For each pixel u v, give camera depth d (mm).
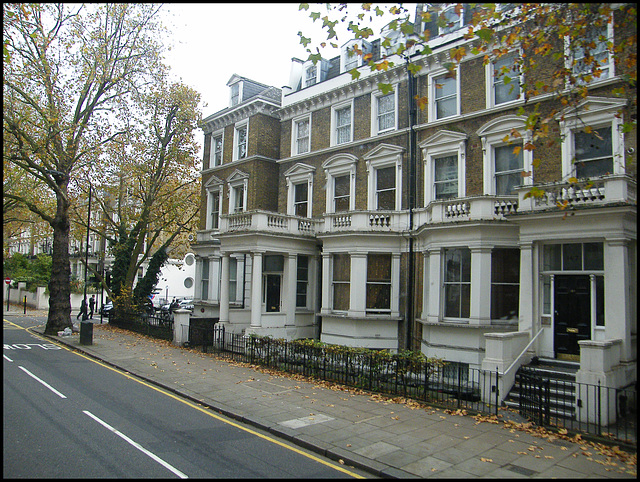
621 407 10336
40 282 47344
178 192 32469
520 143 15984
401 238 18750
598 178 12203
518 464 7734
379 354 13008
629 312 11828
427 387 12094
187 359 18078
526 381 10953
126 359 17875
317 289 22625
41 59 22047
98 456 7770
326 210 22078
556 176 14797
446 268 16609
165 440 8758
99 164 28031
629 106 13125
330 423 9938
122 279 31750
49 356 18500
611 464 7766
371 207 20203
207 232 28344
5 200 28781
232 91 28656
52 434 8867
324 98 22625
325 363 14367
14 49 22016
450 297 16375
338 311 19531
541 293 13633
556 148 14852
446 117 18047
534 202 13391
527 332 13273
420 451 8297
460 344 15508
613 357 10820
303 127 24250
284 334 20828
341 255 19766
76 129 24641
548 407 9805
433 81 18734
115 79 25141
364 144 20812
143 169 28391
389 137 19891
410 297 18281
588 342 10516
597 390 10133
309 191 23094
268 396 12320
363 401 11898
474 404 11680
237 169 26406
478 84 17203
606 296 11828
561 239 12875
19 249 68938
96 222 37719
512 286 15281
